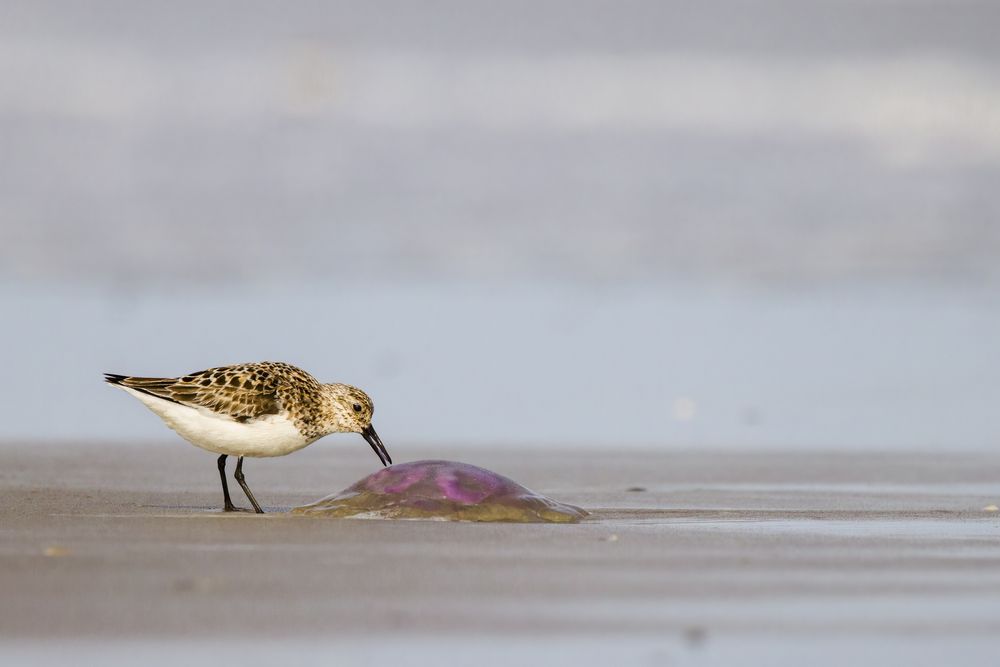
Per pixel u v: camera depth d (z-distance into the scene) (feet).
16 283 67.26
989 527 30.76
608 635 20.90
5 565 24.76
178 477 38.34
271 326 61.05
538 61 116.57
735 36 123.44
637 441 45.32
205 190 86.74
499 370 55.57
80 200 83.05
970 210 87.40
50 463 40.01
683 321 64.23
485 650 20.13
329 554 26.09
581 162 95.76
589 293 69.72
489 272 73.87
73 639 20.29
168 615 21.53
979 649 20.36
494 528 29.32
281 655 19.77
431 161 95.09
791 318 65.00
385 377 54.03
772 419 48.67
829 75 113.29
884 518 32.27
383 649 20.12
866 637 20.90
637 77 113.19
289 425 32.30
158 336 58.65
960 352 58.90
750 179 92.84
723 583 23.99
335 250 76.95
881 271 75.10
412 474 31.68
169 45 114.62
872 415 49.06
